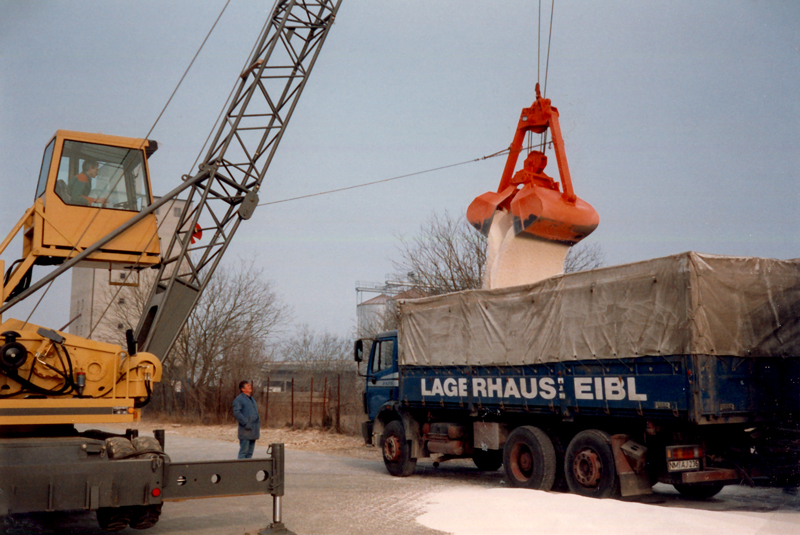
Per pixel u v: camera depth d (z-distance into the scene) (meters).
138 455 6.72
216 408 31.83
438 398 12.48
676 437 8.93
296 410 28.17
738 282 8.83
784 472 9.09
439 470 14.58
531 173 13.52
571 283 10.12
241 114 12.09
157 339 10.30
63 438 7.08
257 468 7.24
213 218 11.50
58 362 7.45
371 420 14.60
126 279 9.09
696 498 10.08
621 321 9.27
